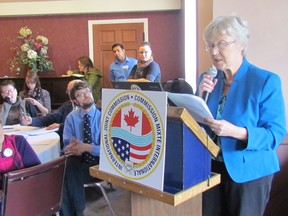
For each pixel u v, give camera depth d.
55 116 3.11
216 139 1.19
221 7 2.43
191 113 0.99
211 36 1.15
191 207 1.03
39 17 5.64
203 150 0.87
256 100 1.15
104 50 5.75
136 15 5.66
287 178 2.08
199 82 1.38
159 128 0.79
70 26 5.68
